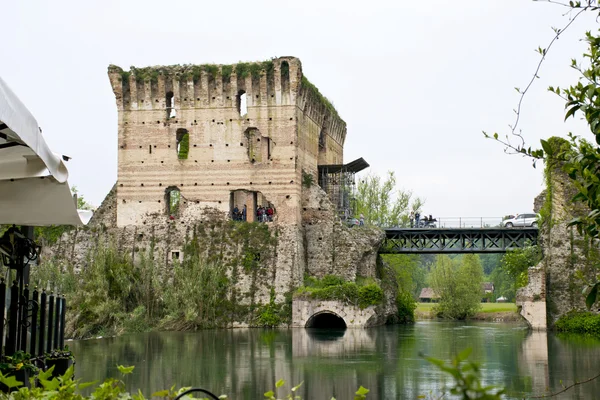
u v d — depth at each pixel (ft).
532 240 291.79
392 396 124.57
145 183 294.25
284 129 288.51
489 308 433.48
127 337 231.50
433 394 124.47
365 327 262.47
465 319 369.30
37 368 71.87
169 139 294.25
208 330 260.42
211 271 272.72
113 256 263.49
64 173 61.82
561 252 260.21
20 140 53.88
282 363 165.37
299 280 280.51
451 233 298.35
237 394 125.59
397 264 384.27
